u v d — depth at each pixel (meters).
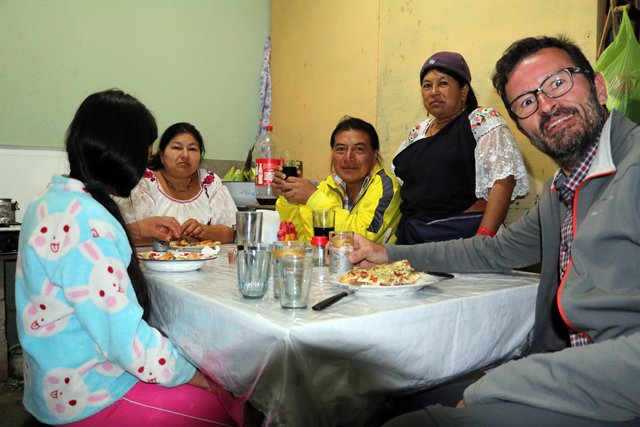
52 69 3.24
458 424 0.81
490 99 2.57
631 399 0.73
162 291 1.24
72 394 1.04
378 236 2.00
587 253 0.95
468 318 1.06
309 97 3.81
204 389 1.16
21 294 1.09
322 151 3.72
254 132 4.20
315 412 0.81
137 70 3.58
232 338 0.93
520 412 0.81
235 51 4.05
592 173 0.98
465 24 2.68
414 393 1.11
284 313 0.90
